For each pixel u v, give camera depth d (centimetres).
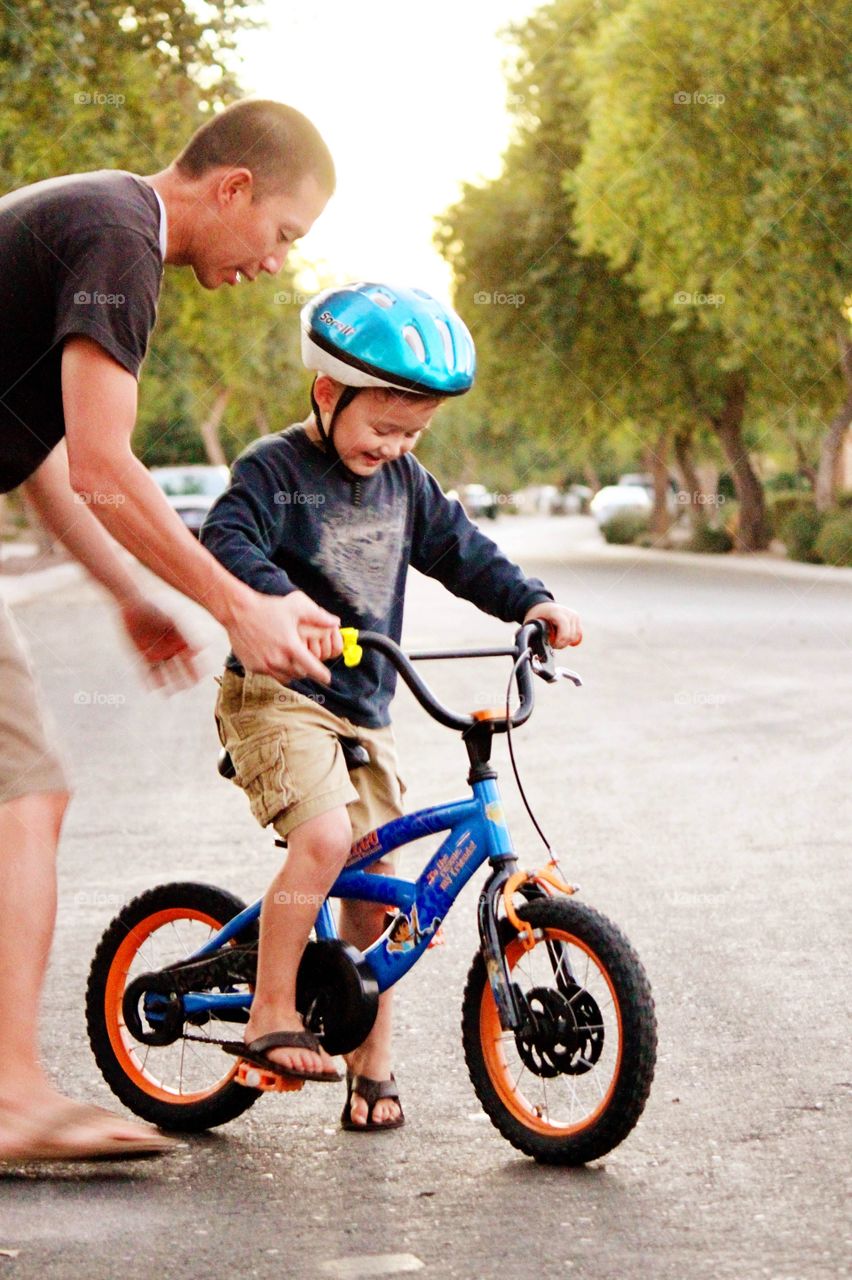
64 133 1697
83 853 776
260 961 395
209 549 389
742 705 1273
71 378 357
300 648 353
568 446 5050
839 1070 435
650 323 4303
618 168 3262
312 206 390
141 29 1477
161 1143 383
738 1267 309
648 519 5372
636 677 1493
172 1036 421
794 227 2867
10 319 366
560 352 4478
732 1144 383
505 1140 396
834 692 1340
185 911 432
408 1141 399
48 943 378
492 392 4772
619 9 3838
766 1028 474
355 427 399
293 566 407
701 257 3109
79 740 1199
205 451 5716
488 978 384
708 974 534
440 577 434
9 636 377
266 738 394
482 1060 392
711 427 4438
